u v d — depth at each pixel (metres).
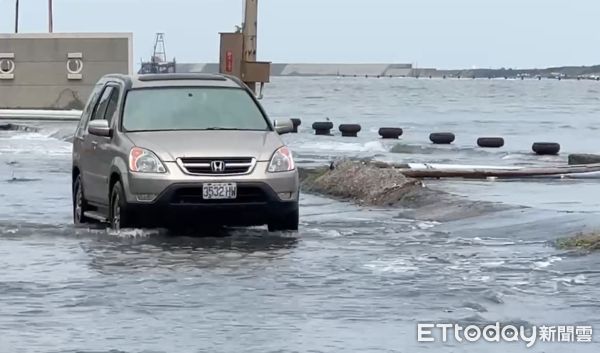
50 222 41.69
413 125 147.88
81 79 118.19
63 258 32.47
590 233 34.59
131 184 36.22
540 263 31.31
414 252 33.69
